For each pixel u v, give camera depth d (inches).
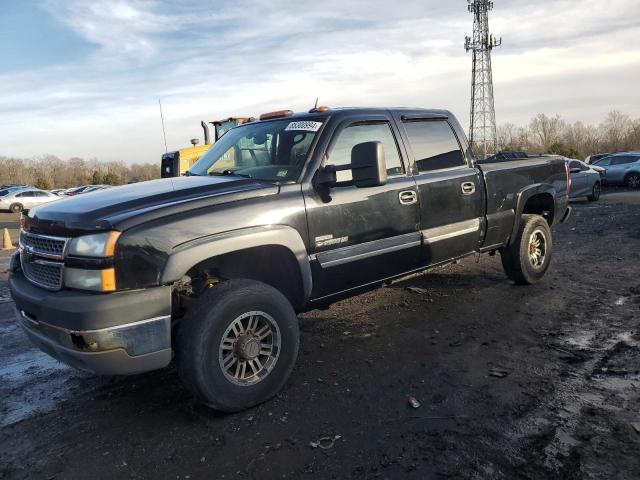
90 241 119.3
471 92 2322.8
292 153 161.3
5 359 191.5
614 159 944.3
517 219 229.8
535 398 137.8
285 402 142.3
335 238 157.6
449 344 179.6
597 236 397.4
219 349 130.8
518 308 215.9
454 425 125.9
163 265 122.7
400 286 258.1
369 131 175.9
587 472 105.1
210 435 127.4
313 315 220.2
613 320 197.5
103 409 145.6
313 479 107.9
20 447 127.4
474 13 2298.2
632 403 133.2
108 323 116.4
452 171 200.8
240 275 153.6
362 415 133.3
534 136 3097.9
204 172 178.7
